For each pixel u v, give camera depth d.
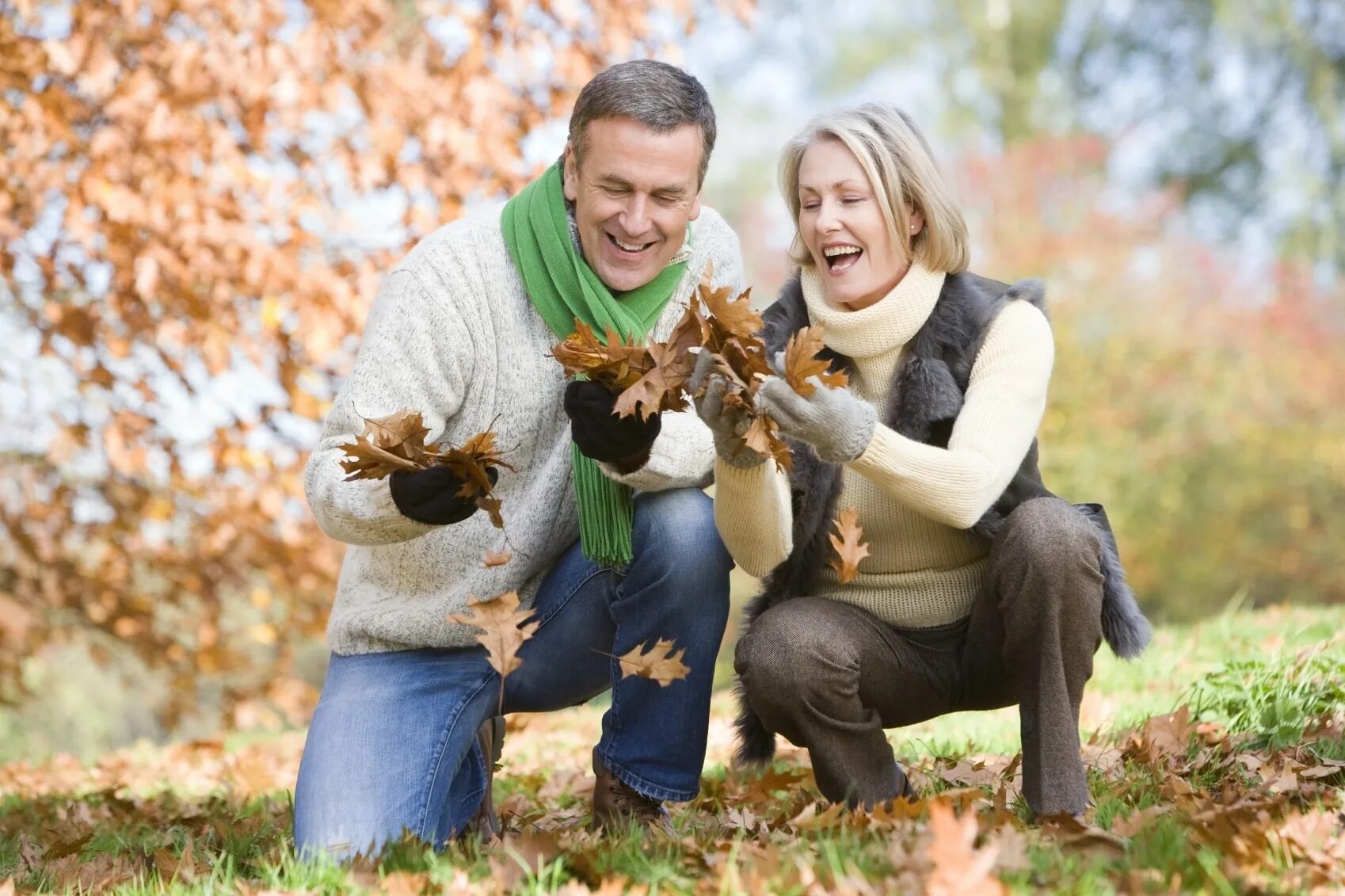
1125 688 6.12
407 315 3.78
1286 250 22.84
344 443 3.71
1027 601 3.46
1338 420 19.06
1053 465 18.34
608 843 3.36
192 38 8.13
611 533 3.66
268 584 9.98
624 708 3.82
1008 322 3.71
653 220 3.70
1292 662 4.95
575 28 8.55
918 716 3.94
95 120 8.33
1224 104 25.39
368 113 8.29
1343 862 2.86
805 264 3.95
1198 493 18.89
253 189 8.19
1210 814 3.11
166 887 3.43
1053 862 2.85
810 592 3.91
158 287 8.38
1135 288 18.92
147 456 8.97
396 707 3.80
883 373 3.82
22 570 9.63
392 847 3.36
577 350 3.28
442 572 3.85
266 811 4.90
